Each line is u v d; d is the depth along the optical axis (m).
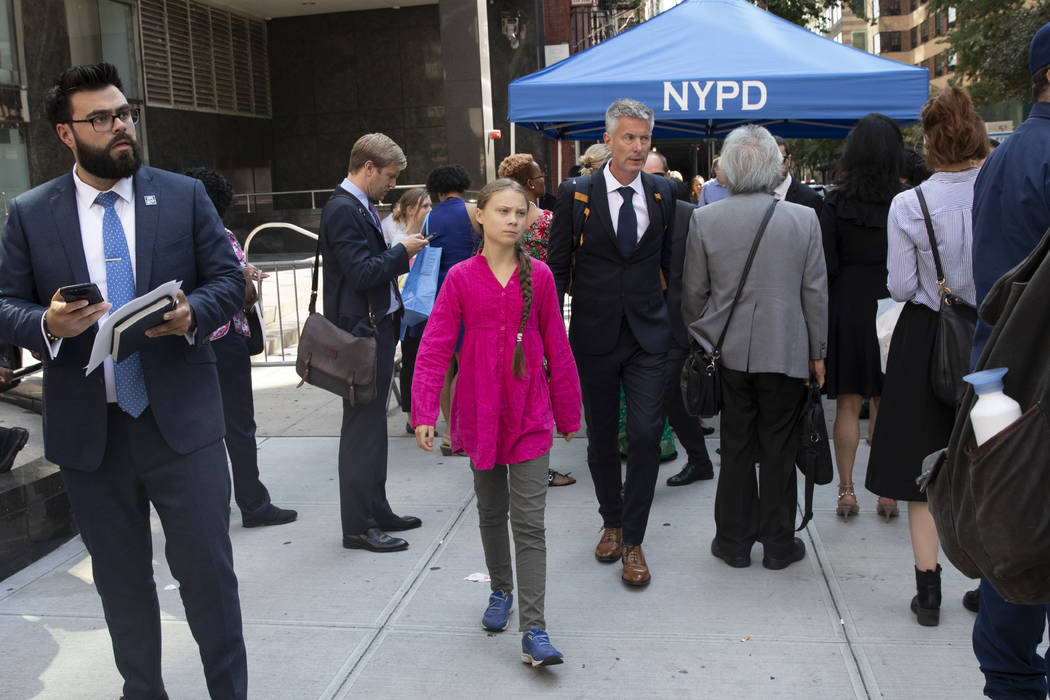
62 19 16.17
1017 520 1.82
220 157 22.64
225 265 2.65
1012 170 2.59
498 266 3.20
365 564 4.16
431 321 3.27
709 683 3.05
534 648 3.10
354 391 4.07
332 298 4.26
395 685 3.11
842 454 4.53
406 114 24.14
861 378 4.39
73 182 2.55
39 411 5.65
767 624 3.46
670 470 5.42
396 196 24.03
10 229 2.53
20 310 2.38
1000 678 2.54
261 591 3.89
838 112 5.61
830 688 3.00
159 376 2.52
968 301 3.30
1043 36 2.53
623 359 3.80
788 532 3.94
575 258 3.86
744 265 3.72
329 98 24.42
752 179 3.75
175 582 4.02
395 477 5.46
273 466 5.77
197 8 21.75
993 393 1.90
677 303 4.86
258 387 8.12
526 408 3.19
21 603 3.85
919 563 3.40
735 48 6.12
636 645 3.33
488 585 3.89
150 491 2.61
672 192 3.90
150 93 20.16
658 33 6.41
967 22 25.88
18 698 3.09
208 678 2.68
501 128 21.77
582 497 5.00
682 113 5.74
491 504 3.40
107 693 3.11
